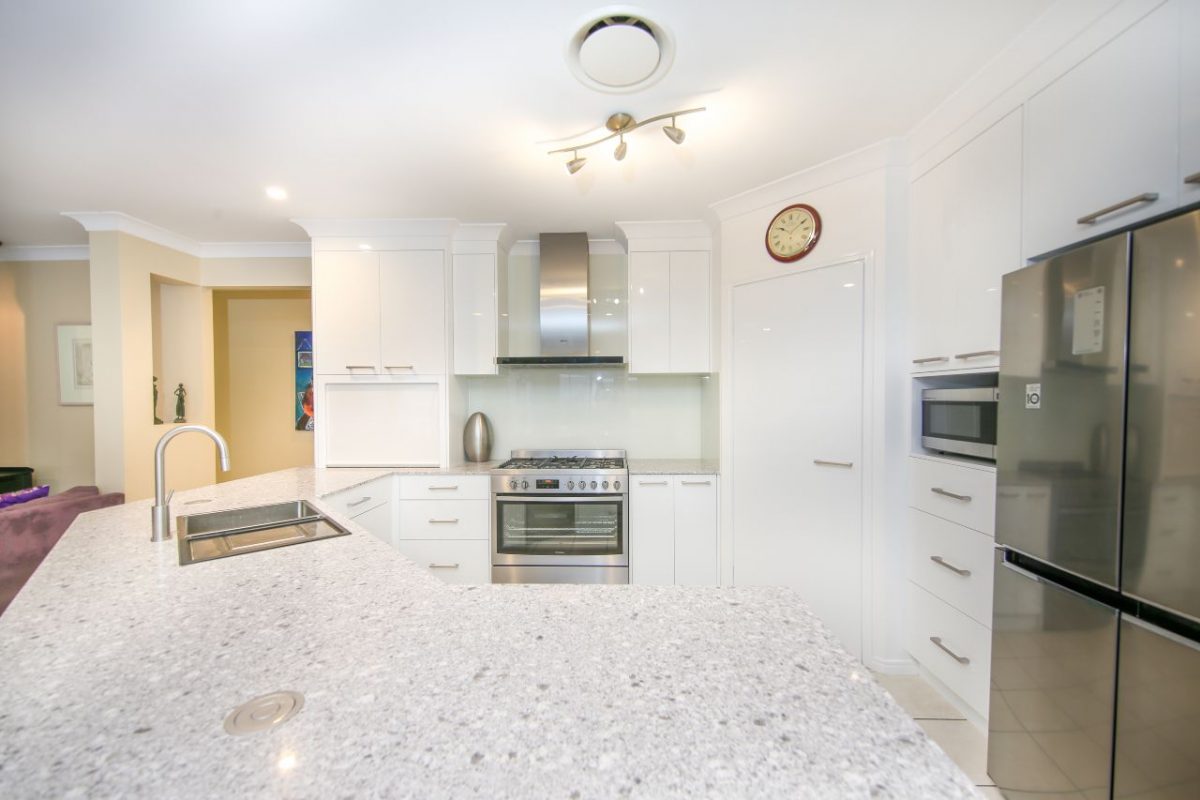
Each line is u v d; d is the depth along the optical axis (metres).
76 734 0.54
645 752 0.51
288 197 2.44
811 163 2.10
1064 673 1.20
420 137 1.87
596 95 1.61
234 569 1.09
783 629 0.79
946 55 1.43
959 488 1.67
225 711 0.58
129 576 1.05
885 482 2.00
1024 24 1.31
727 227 2.53
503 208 2.60
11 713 0.58
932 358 1.81
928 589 1.84
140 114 1.70
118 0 1.19
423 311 2.84
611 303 3.25
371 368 2.83
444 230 2.81
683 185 2.31
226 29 1.30
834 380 2.14
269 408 4.25
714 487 2.62
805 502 2.24
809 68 1.49
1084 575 1.12
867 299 2.03
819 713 0.58
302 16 1.26
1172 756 0.96
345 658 0.70
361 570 1.08
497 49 1.39
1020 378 1.31
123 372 2.73
